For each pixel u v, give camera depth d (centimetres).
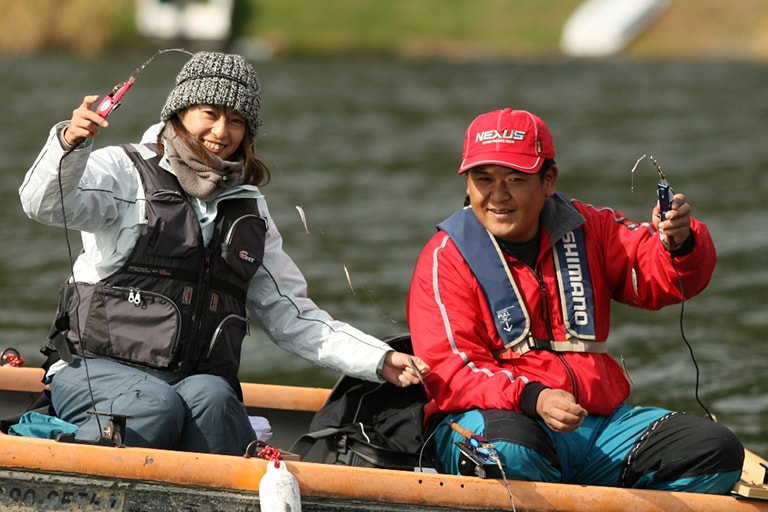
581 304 1108
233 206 1110
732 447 1051
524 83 8481
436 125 6022
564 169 4528
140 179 1079
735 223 3456
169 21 10569
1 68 8319
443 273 1105
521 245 1116
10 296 2458
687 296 1112
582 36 11644
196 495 949
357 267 2809
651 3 11850
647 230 1131
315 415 1271
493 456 1006
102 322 1055
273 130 5641
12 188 3834
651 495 1012
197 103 1092
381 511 977
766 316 2425
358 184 4119
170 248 1067
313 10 12094
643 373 2042
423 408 1154
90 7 10306
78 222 1044
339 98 7256
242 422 1058
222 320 1090
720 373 2044
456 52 11331
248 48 11106
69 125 1000
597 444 1086
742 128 5947
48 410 1122
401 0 12438
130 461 941
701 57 11175
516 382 1045
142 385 1027
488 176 1088
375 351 1138
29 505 943
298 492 943
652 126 6022
